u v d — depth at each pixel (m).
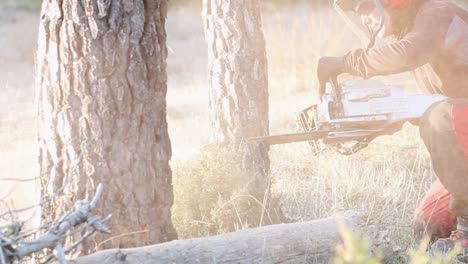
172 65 33.97
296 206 14.05
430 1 11.19
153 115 9.88
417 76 12.04
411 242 11.98
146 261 8.81
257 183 12.05
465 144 11.02
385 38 11.86
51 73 9.60
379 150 17.72
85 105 9.50
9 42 36.88
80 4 9.34
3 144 19.84
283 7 42.31
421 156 16.92
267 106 12.80
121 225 9.76
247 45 12.47
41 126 9.87
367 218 10.52
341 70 11.30
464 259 11.31
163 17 10.00
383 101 11.17
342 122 11.02
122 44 9.49
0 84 29.36
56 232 8.10
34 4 43.78
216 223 11.62
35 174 10.05
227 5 12.41
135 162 9.76
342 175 15.31
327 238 9.84
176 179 11.85
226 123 12.58
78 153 9.61
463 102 11.09
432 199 12.13
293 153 17.00
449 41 10.99
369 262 6.25
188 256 9.05
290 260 9.61
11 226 8.02
